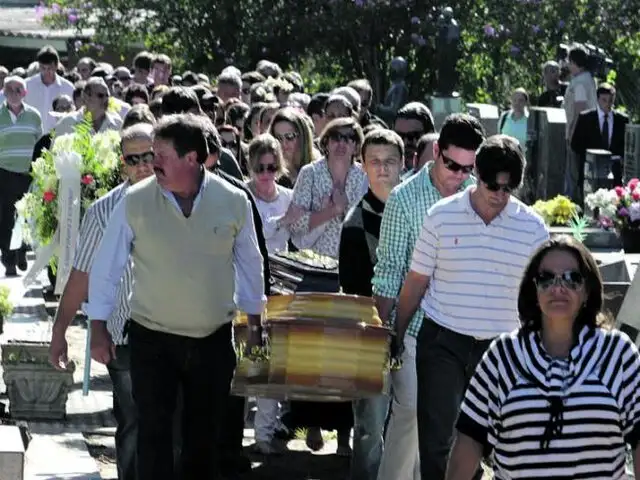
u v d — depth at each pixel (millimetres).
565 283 7812
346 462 13625
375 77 43000
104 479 12625
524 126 29781
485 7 43469
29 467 12664
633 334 14938
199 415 10273
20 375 14367
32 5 59781
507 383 7812
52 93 27734
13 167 23359
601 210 18844
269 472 13211
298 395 10867
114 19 45406
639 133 26422
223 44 44281
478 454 7938
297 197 14281
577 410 7680
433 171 11156
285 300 10844
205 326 10125
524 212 10469
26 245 23094
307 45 43156
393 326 10914
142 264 10109
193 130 9984
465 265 10438
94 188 15320
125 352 11328
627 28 43688
